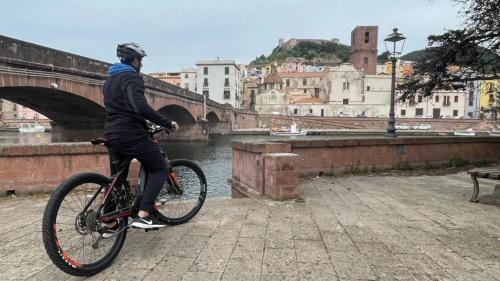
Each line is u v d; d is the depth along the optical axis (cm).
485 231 408
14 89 1953
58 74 2012
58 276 286
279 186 545
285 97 9862
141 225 324
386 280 280
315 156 818
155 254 330
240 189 682
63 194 280
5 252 337
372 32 10275
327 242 365
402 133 7031
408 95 1236
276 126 8712
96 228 296
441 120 8031
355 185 709
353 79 9462
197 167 443
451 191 655
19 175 602
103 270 295
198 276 285
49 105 2645
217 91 10262
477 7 1003
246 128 8575
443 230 411
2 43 1619
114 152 320
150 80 3247
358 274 291
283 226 418
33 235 388
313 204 531
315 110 9625
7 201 562
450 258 326
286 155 552
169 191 410
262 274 289
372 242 367
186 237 377
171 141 5628
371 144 884
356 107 9475
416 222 443
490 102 1380
